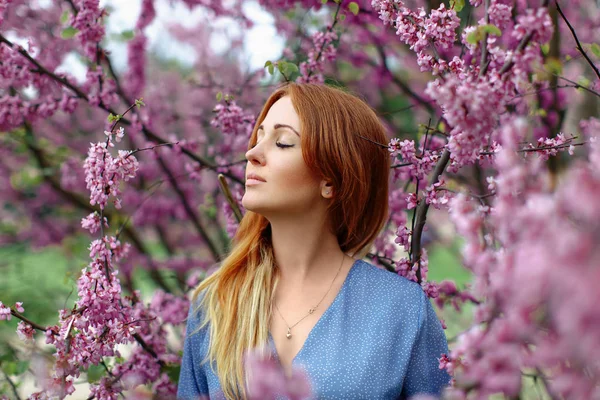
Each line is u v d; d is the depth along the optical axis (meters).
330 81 2.36
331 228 1.80
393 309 1.69
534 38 1.22
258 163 1.68
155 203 3.81
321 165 1.67
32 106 2.57
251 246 1.82
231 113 2.32
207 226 4.00
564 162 2.01
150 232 4.53
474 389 0.96
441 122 2.14
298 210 1.70
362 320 1.69
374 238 1.91
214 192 3.60
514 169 0.90
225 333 1.71
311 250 1.75
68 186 3.79
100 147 1.64
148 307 2.62
